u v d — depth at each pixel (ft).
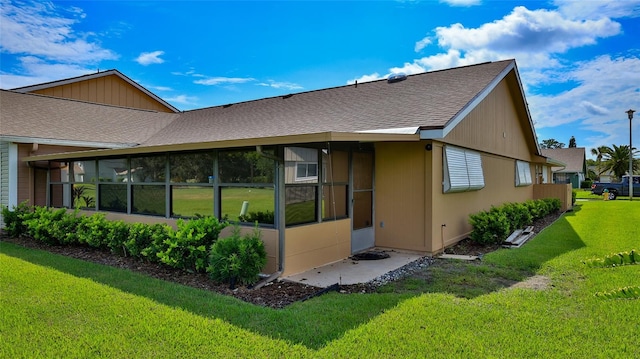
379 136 20.34
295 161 21.08
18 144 35.37
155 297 15.99
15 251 26.00
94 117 45.65
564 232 33.88
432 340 11.93
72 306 14.85
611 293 10.50
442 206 27.04
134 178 28.68
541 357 10.91
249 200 21.61
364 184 26.91
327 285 18.66
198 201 24.26
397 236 26.84
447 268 21.61
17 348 11.54
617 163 152.25
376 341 11.88
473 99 27.53
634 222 39.99
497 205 40.09
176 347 11.59
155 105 64.85
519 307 14.70
